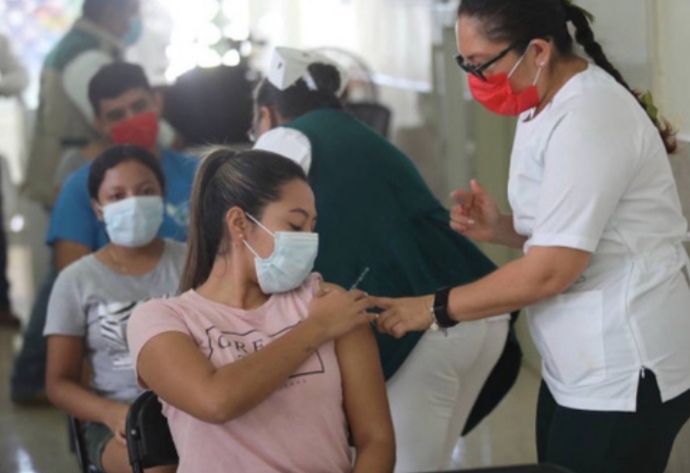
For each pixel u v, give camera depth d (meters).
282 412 1.99
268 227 2.03
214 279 2.10
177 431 2.04
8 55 6.26
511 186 2.29
